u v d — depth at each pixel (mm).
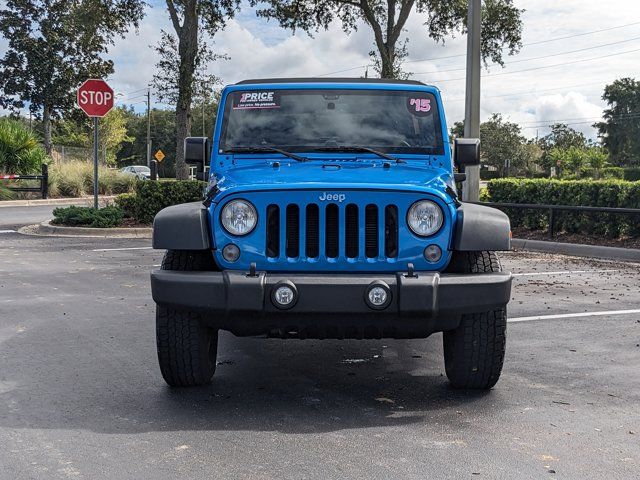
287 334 5008
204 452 4102
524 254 14883
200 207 5145
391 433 4434
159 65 21141
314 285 4652
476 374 5219
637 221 14859
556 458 4031
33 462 3945
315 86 6250
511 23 28016
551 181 16766
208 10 22312
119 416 4734
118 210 18797
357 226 4891
